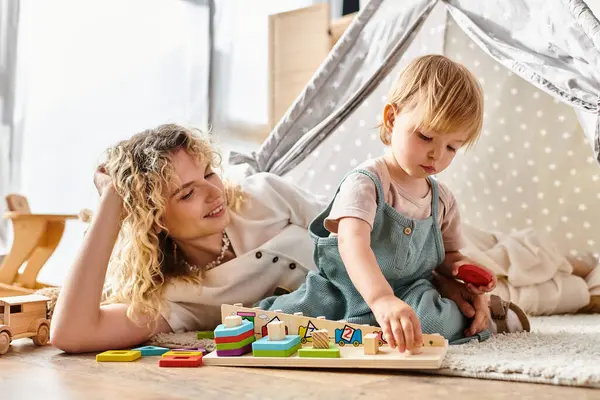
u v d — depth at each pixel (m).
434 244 1.13
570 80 1.27
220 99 3.02
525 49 1.41
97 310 1.10
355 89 1.81
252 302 1.27
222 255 1.27
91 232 1.13
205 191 1.17
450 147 1.02
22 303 1.16
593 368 0.77
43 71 2.60
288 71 2.54
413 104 1.02
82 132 2.67
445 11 1.92
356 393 0.74
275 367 0.91
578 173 1.90
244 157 1.90
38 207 2.55
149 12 2.85
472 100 1.01
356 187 1.04
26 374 0.91
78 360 1.03
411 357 0.84
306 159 1.85
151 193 1.14
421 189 1.12
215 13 3.04
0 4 2.49
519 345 0.98
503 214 1.98
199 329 1.27
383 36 1.75
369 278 0.92
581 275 1.68
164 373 0.89
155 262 1.16
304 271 1.32
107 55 2.74
